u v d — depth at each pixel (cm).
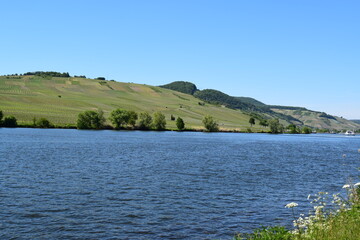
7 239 1814
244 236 1944
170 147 8694
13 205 2483
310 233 1329
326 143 13925
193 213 2420
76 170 4278
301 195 3123
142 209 2492
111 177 3828
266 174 4450
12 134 11262
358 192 1781
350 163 6234
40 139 9681
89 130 15950
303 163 6000
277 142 13050
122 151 7231
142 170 4478
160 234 1970
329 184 3784
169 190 3195
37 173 3941
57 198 2745
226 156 6875
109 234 1944
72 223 2119
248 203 2764
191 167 4934
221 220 2269
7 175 3734
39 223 2098
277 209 2586
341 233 1233
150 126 18025
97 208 2484
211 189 3303
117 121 16900
